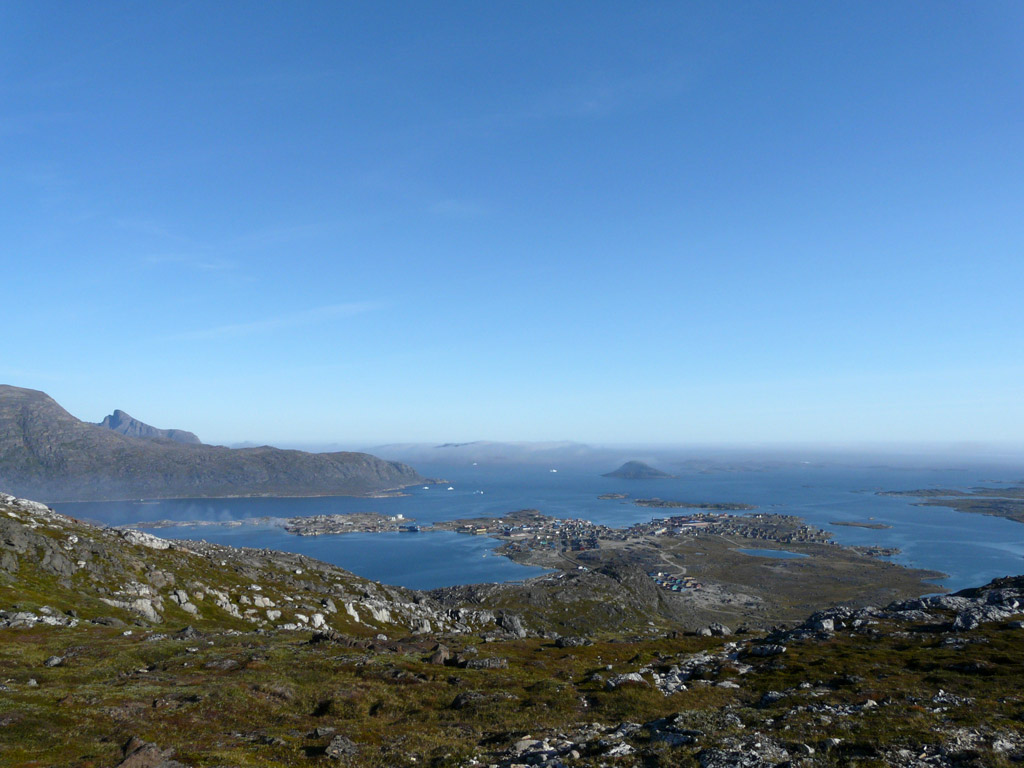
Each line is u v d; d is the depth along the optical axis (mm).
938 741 31531
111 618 83812
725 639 87188
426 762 35281
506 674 62031
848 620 79188
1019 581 85875
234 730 41562
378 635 125688
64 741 35719
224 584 126812
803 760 29906
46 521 123812
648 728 39500
